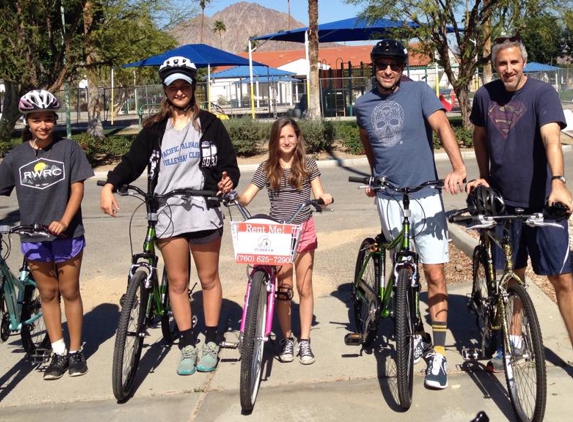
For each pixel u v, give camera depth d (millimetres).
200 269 5035
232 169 4953
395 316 4363
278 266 5016
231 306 6559
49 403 4695
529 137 4430
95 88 23641
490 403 4398
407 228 4629
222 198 4805
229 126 20344
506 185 4555
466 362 4973
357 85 30812
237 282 7324
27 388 4934
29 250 4887
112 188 4859
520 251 4621
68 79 21672
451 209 10891
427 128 4828
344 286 7066
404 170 4801
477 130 4801
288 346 5172
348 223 10164
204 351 5105
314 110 23344
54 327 5125
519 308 4199
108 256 8727
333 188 14242
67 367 5180
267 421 4285
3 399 4773
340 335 5688
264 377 4914
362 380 4793
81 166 4922
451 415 4262
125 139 20953
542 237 4387
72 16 20203
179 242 4898
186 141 4879
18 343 5855
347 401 4496
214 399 4605
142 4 19109
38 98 4727
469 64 20875
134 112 42344
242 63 30125
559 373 4703
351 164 18875
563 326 5422
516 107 4441
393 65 4699
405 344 4262
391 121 4785
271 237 4492
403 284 4355
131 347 4746
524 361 4102
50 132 4863
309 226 5145
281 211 5129
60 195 4887
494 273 4707
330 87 31562
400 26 21859
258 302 4449
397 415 4289
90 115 24672
